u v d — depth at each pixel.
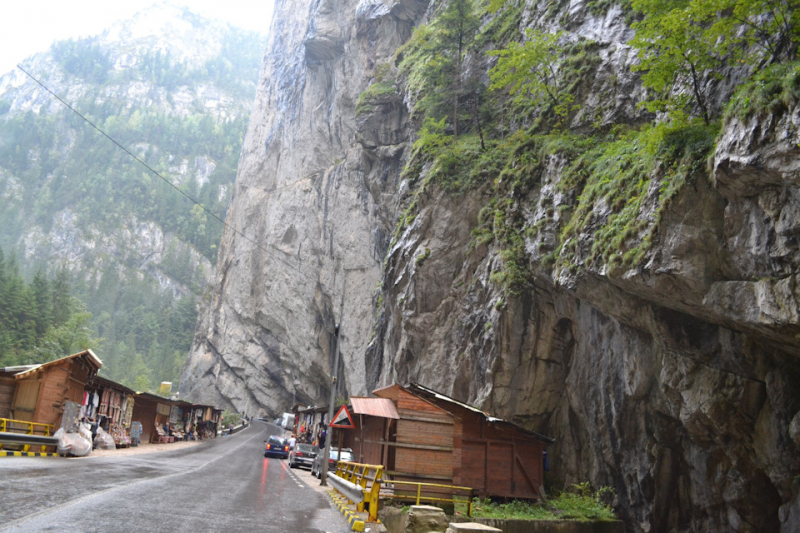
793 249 13.37
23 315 86.50
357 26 72.62
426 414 19.42
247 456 38.25
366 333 70.69
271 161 106.88
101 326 172.12
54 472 14.11
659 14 18.56
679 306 17.81
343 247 78.12
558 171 27.28
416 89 45.88
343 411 22.75
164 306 186.62
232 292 108.12
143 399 42.59
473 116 40.38
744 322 15.02
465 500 21.22
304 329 88.12
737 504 18.91
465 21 41.47
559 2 34.34
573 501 23.25
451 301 33.59
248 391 105.69
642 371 21.94
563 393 27.70
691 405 19.14
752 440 17.94
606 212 20.95
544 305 27.94
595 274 20.44
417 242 36.22
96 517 8.49
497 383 27.67
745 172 13.99
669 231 16.88
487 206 33.03
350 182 79.88
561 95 30.30
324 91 90.88
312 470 28.72
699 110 19.05
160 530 8.14
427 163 39.81
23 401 23.58
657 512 21.69
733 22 16.12
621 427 23.25
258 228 104.31
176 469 20.84
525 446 23.61
